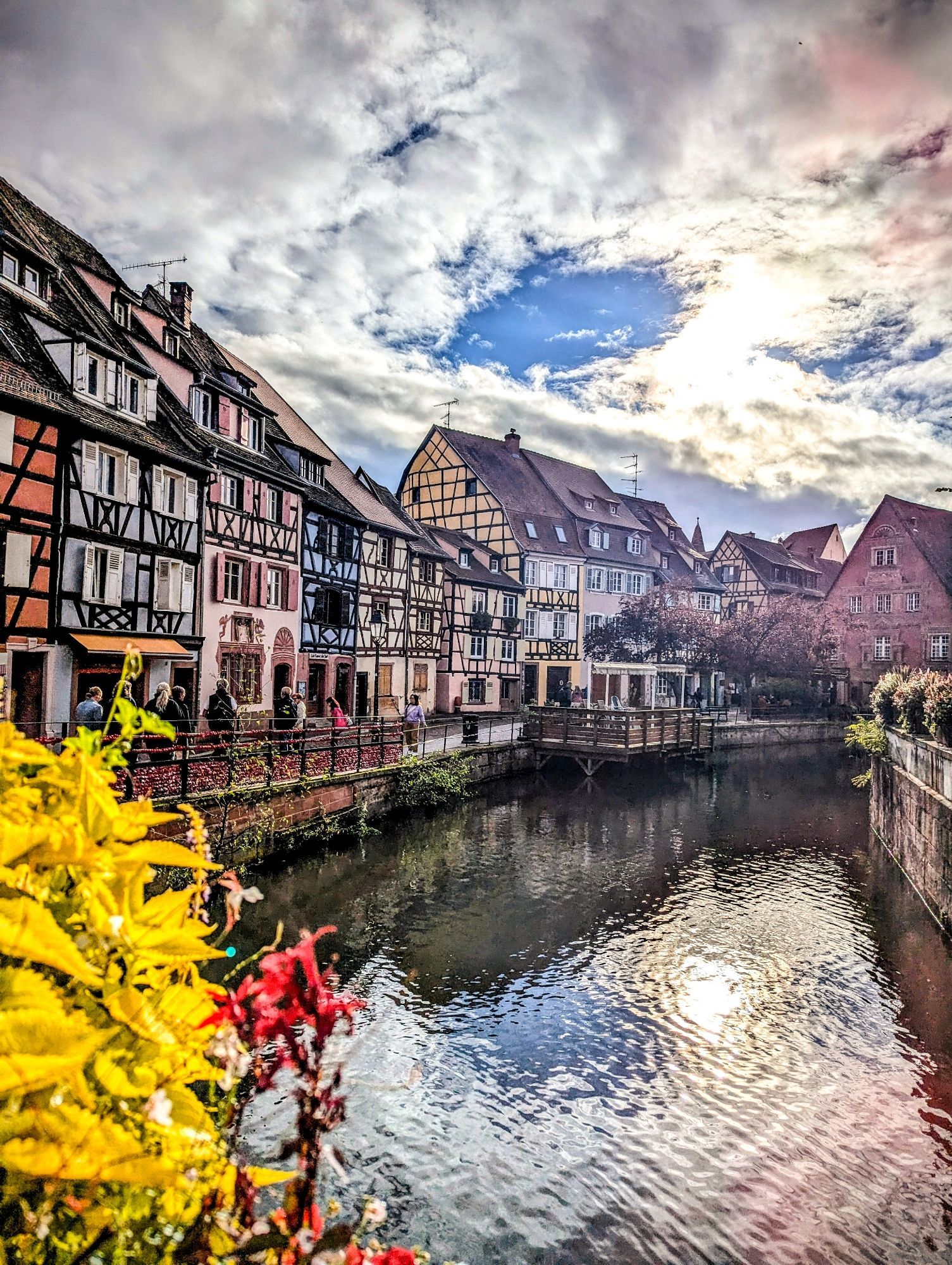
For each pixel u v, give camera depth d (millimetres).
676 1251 5527
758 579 58406
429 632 32500
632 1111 7129
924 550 49844
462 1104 7117
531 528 40750
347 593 26703
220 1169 1355
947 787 12367
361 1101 7012
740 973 10273
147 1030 1269
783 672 46312
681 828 19344
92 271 18562
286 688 17609
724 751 34719
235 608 20625
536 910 12508
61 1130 1120
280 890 12453
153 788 11086
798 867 15859
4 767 1445
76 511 15172
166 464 17844
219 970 8867
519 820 19719
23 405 13922
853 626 52281
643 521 54219
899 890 14242
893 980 10102
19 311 15383
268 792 13039
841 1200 6055
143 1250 1289
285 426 26125
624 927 11898
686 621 41938
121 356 16594
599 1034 8516
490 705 36469
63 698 15000
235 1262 1401
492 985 9609
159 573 17641
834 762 32906
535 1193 6039
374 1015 8625
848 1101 7375
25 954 1188
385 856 15203
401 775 18297
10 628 13906
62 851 1311
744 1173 6348
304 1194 1404
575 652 41531
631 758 28422
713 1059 8078
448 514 41375
